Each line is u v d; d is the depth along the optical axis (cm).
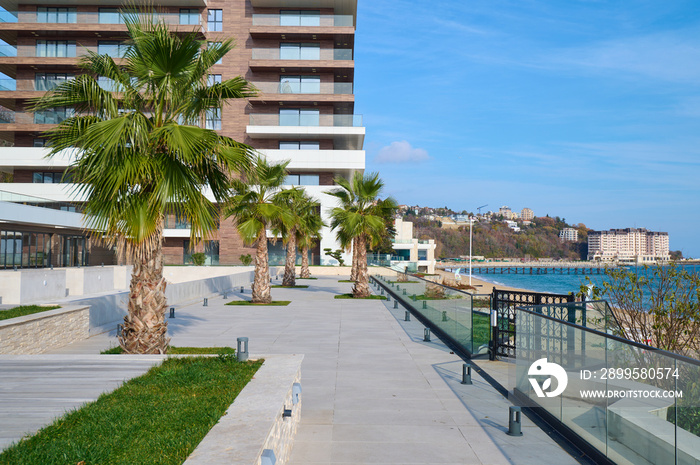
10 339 967
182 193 883
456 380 886
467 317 1099
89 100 923
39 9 4825
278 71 4931
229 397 513
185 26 4741
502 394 797
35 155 4659
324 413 691
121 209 870
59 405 512
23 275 2164
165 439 398
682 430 392
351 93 4925
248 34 4994
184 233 4853
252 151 1016
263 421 428
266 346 1195
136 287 920
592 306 909
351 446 569
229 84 968
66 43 4881
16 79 4866
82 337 1291
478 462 527
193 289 2314
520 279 10562
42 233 3575
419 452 552
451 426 642
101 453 371
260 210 2103
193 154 858
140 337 911
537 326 692
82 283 2825
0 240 3077
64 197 4650
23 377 632
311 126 4869
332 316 1788
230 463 333
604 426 513
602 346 516
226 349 1102
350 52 4897
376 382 867
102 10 4847
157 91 966
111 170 837
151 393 546
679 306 871
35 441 404
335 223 2648
